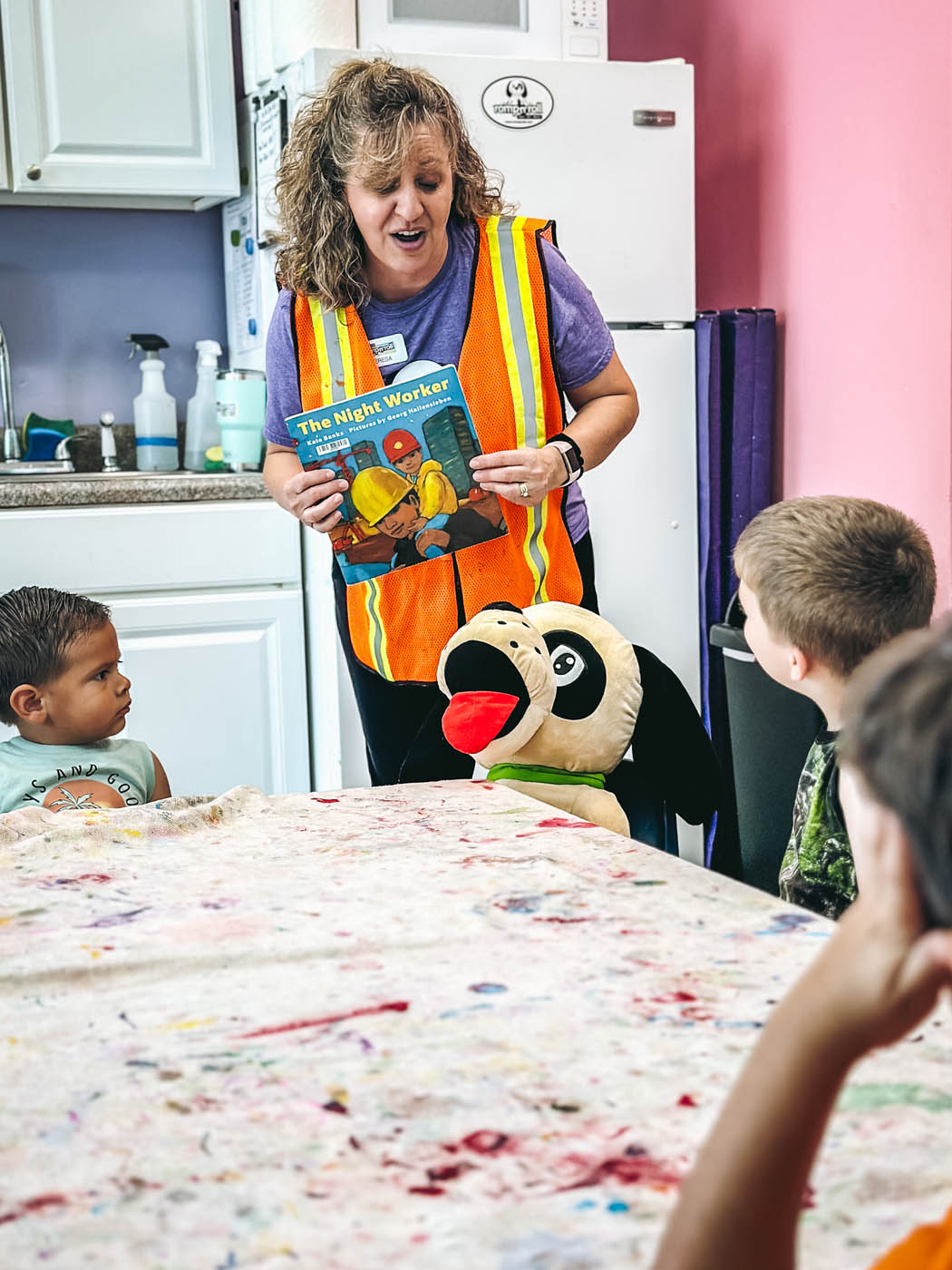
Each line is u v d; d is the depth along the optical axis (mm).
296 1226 509
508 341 1729
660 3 3021
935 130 2236
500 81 2381
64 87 2584
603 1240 495
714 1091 606
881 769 340
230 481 2490
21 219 2857
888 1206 517
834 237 2514
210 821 1116
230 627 2516
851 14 2414
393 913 860
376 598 1759
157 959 784
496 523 1717
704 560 2623
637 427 2539
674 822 1643
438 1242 497
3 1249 497
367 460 1687
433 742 1644
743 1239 376
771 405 2676
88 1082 631
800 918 831
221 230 2996
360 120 1568
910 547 1269
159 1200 528
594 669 1465
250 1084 625
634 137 2473
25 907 896
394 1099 608
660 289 2527
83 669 1531
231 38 2707
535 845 1021
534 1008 703
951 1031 667
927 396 2303
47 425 2791
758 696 2057
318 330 1739
